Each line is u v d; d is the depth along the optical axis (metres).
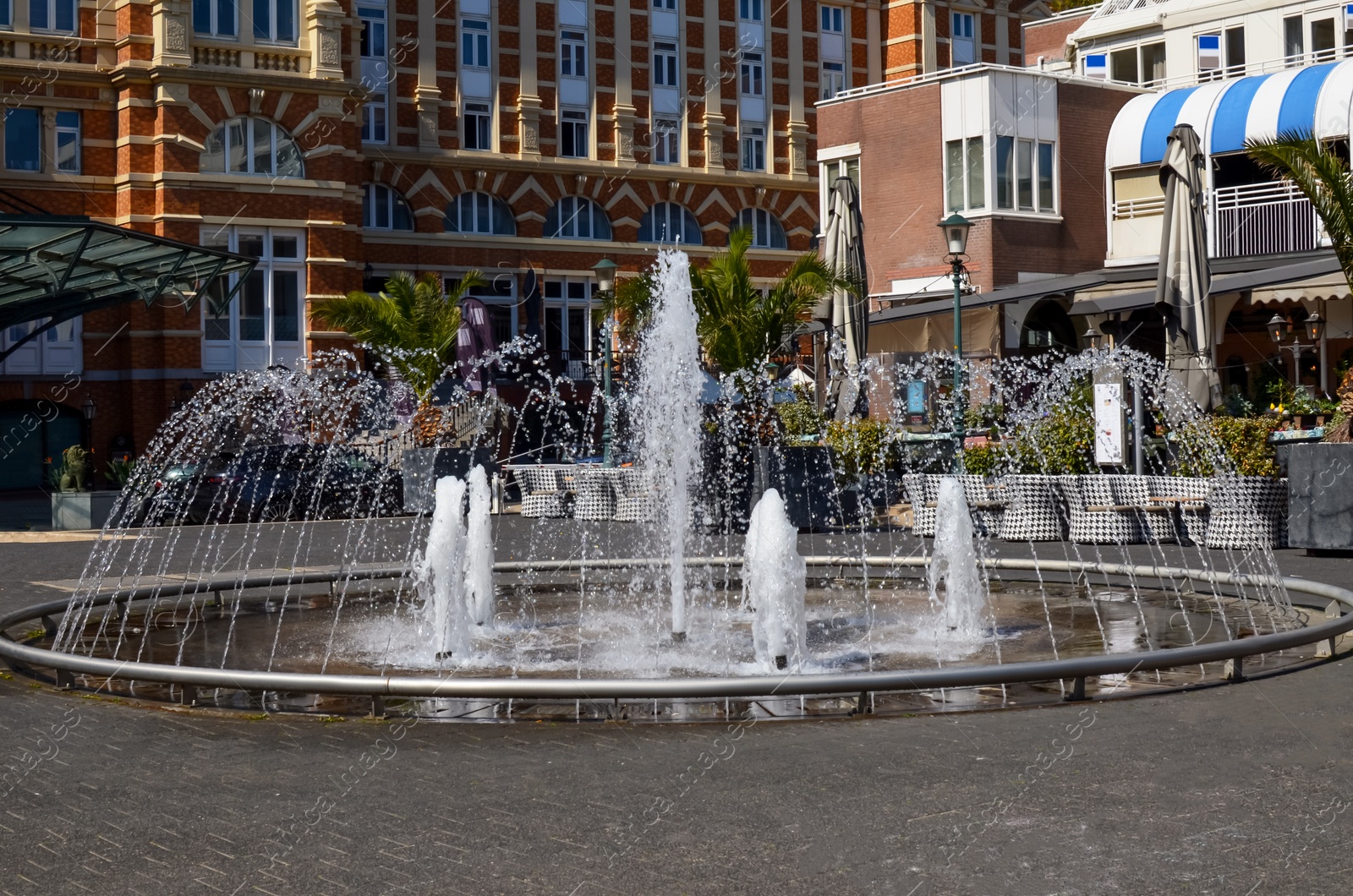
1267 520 16.36
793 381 27.27
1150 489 17.22
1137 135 34.69
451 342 30.62
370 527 24.42
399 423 31.98
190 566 17.36
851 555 17.03
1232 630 10.43
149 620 11.88
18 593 14.28
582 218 46.97
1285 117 31.80
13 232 21.38
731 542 19.52
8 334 36.12
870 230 38.03
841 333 27.36
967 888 4.79
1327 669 8.56
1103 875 4.87
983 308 32.34
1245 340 31.39
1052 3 59.09
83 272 24.56
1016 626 10.90
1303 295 26.08
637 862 5.09
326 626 11.55
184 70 35.97
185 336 36.38
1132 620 11.09
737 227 49.31
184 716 7.84
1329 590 10.84
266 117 37.31
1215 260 31.00
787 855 5.14
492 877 4.96
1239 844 5.15
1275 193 32.00
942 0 51.38
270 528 24.38
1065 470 18.75
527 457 36.69
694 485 20.72
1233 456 16.62
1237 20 38.38
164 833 5.52
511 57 45.53
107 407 37.12
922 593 13.31
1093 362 18.53
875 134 37.75
